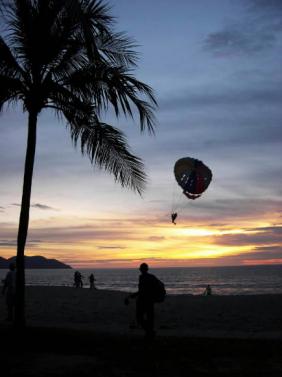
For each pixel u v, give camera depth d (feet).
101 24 32.68
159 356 28.17
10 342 31.78
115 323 46.42
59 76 36.88
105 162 37.73
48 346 30.78
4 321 45.39
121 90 35.22
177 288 249.14
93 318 50.85
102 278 537.65
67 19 34.12
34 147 36.14
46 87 35.86
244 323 46.88
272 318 50.52
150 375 23.90
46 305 65.51
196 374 24.09
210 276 542.57
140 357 27.89
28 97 36.06
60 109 37.37
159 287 32.07
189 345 31.37
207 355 28.45
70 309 60.03
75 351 29.50
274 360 27.09
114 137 37.32
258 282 328.49
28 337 33.37
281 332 38.22
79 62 36.99
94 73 35.65
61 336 34.04
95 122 37.09
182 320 49.34
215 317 51.78
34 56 35.24
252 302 68.74
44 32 34.65
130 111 36.17
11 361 26.61
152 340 31.65
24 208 35.50
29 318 50.67
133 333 36.81
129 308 61.26
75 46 35.45
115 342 32.35
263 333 37.29
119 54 37.40
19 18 34.94
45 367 25.27
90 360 27.04
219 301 71.82
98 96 36.50
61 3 32.17
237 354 28.68
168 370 24.93
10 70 35.19
